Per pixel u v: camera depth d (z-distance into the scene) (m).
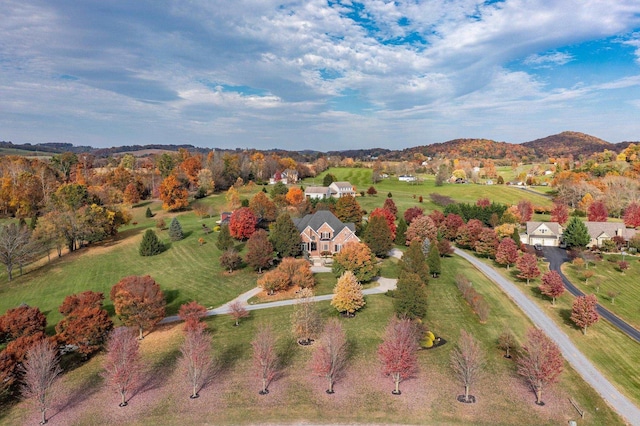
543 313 67.00
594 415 41.12
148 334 58.28
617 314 70.00
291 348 52.78
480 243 101.69
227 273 81.75
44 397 39.81
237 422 39.16
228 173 187.38
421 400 42.66
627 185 163.50
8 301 69.38
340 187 164.62
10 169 148.62
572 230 109.88
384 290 72.94
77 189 107.31
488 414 40.69
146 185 171.12
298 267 74.81
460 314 63.81
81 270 83.31
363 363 49.41
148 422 39.16
